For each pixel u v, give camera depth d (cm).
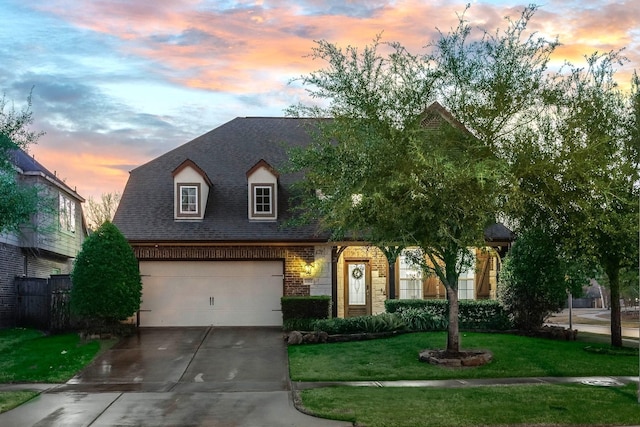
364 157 1398
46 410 1070
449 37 1459
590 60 1541
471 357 1473
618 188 1516
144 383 1323
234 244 2139
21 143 1452
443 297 2248
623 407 1038
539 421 955
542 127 1454
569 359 1518
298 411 1053
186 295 2164
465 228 1386
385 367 1448
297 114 1530
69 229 2869
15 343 1820
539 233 1691
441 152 1390
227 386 1288
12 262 2277
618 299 1695
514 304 1956
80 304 1878
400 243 1505
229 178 2353
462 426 934
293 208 2030
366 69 1437
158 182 2341
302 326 1984
